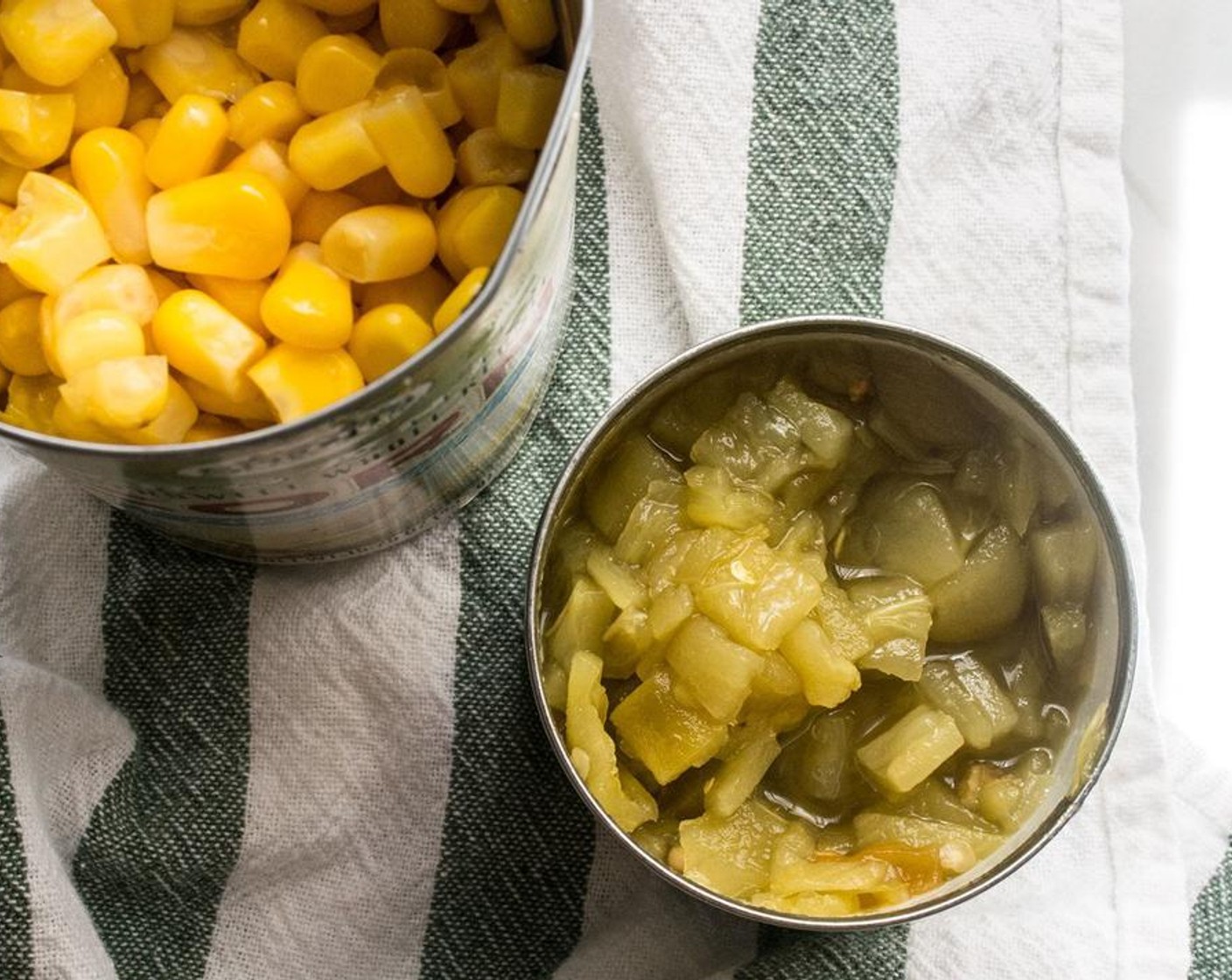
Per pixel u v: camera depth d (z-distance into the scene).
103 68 0.26
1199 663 0.31
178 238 0.26
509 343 0.26
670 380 0.28
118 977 0.30
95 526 0.30
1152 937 0.30
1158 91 0.32
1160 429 0.32
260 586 0.30
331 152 0.26
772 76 0.31
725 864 0.28
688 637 0.28
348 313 0.26
